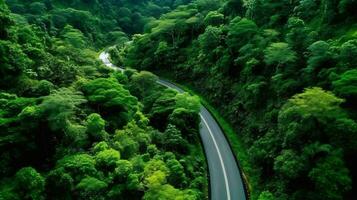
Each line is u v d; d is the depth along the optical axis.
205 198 35.34
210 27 59.09
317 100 27.02
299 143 28.70
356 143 26.03
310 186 27.80
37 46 46.88
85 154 30.45
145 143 37.28
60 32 95.19
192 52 70.69
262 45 46.47
